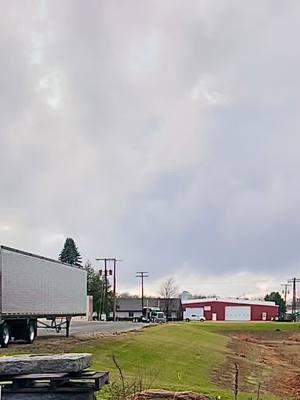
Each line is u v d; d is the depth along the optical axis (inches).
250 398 633.0
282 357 1772.9
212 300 5984.3
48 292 1330.0
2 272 1062.4
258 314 6018.7
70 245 5255.9
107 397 491.5
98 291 4948.3
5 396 293.9
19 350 1026.7
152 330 1999.3
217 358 1423.5
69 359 293.9
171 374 956.0
